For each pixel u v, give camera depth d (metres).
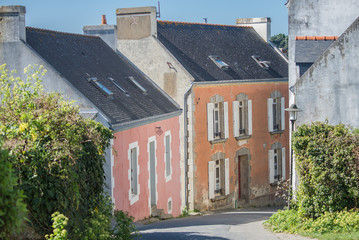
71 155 10.15
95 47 24.53
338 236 13.02
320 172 14.61
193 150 26.09
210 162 27.06
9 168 6.36
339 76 16.34
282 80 31.80
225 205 28.12
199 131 26.39
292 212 16.08
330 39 18.94
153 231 15.78
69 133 10.41
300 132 15.06
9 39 19.20
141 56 26.84
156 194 22.03
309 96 16.58
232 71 29.16
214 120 27.64
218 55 29.78
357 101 16.25
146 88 24.77
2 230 6.30
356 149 14.38
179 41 28.47
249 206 29.41
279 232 14.83
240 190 29.62
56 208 9.83
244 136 29.03
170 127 24.05
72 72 19.75
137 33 26.89
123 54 27.20
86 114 17.52
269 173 30.89
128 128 19.05
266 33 35.06
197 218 22.30
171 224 18.77
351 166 14.35
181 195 25.77
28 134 9.93
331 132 14.87
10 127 10.06
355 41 16.17
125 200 18.69
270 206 30.95
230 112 28.20
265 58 33.00
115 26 26.59
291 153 16.31
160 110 23.06
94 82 20.11
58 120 10.56
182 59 27.16
